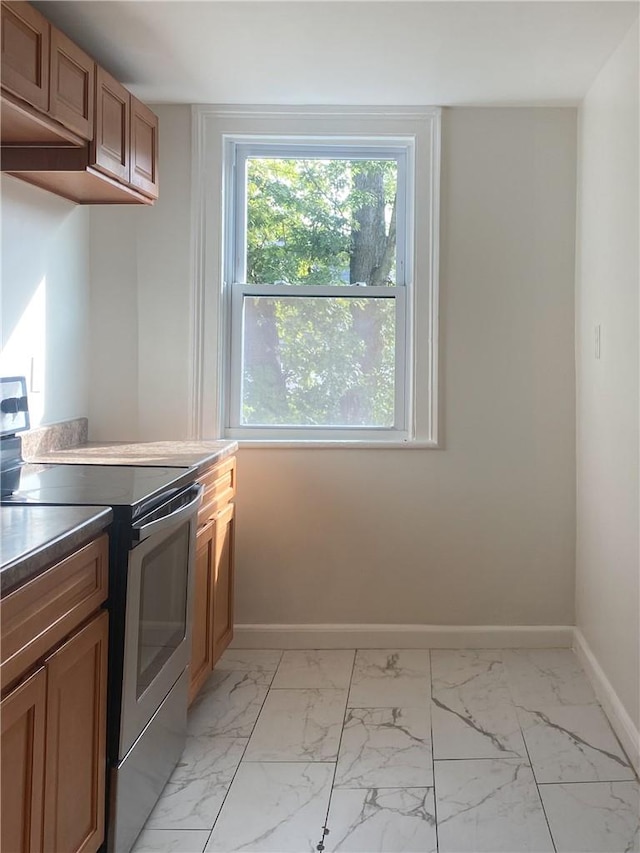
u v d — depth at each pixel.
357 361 3.16
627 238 2.32
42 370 2.59
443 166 3.03
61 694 1.40
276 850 1.78
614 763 2.16
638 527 2.21
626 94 2.33
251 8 2.18
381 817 1.91
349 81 2.76
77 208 2.87
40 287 2.56
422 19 2.24
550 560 3.08
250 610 3.11
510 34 2.35
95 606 1.56
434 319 3.04
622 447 2.38
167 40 2.40
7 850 1.22
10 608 1.20
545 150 3.02
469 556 3.09
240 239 3.16
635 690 2.20
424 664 2.92
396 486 3.08
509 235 3.04
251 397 3.17
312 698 2.61
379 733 2.35
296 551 3.10
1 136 2.07
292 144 3.12
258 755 2.22
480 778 2.08
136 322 3.05
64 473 2.09
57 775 1.39
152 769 1.89
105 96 2.26
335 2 2.14
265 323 3.16
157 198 2.89
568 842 1.80
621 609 2.37
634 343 2.25
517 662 2.93
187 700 2.22
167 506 1.87
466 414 3.07
